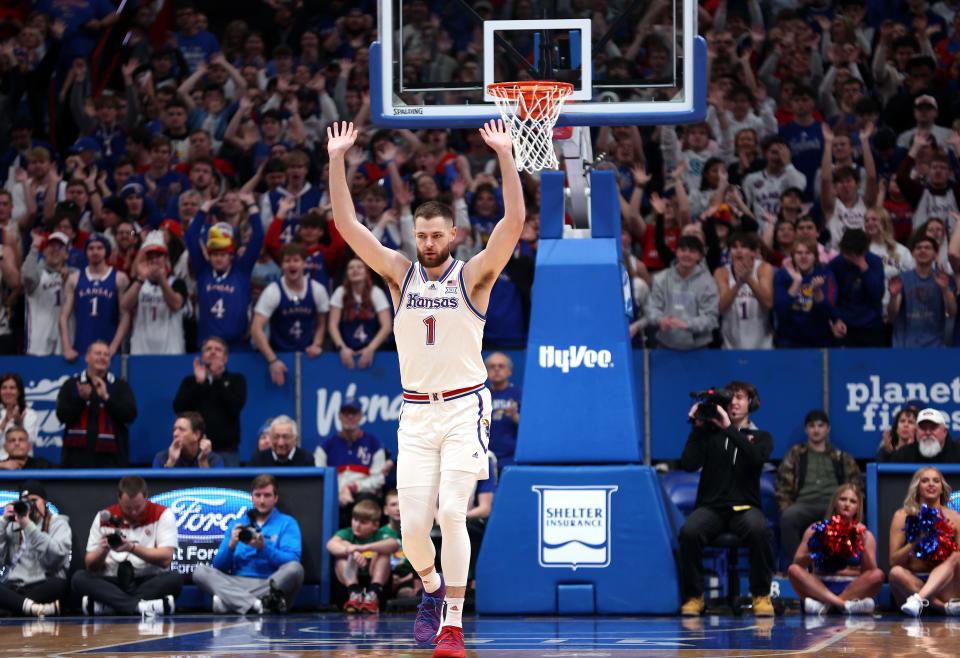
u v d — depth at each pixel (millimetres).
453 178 19984
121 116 22812
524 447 13359
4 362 17781
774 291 17047
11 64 23766
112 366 17594
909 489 13891
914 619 12648
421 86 13773
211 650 9312
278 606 14117
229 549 14344
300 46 24828
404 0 13828
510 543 13180
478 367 8602
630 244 18703
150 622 12781
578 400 13383
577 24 13648
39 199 20703
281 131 21750
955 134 19609
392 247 18297
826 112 21719
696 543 13219
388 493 14836
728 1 23359
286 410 17375
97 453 16250
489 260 8430
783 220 18359
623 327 13508
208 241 17875
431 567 8891
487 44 13727
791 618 12758
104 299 17906
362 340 17484
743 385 14352
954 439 16609
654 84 13531
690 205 19547
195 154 20891
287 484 15008
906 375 16688
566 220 15727
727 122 20469
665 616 12914
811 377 16781
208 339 16734
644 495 13078
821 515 14812
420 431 8555
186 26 24562
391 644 9820
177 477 15000
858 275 17031
